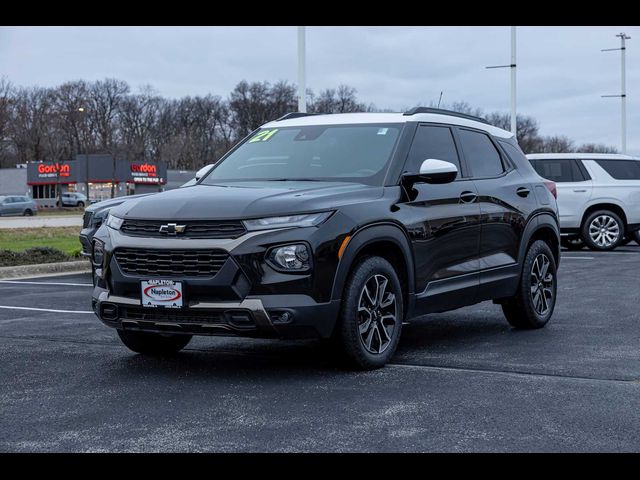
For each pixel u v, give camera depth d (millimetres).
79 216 53500
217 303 5273
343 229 5492
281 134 6957
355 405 4848
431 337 7219
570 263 14477
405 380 5480
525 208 7484
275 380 5516
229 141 114625
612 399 4957
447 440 4180
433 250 6324
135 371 5863
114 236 5645
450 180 6090
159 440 4207
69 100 97750
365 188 5977
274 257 5266
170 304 5363
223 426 4441
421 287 6234
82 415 4691
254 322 5223
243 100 115438
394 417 4586
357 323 5629
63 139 84875
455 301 6594
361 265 5684
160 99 118812
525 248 7449
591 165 17562
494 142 7594
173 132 117250
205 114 120000
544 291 7738
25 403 4977
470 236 6746
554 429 4359
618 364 5977
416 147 6539
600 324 7867
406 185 6180
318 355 6387
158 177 88500
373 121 6758
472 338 7148
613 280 11648
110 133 97312
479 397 5020
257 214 5316
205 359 6277
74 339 7230
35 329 7789
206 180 6652
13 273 13516
